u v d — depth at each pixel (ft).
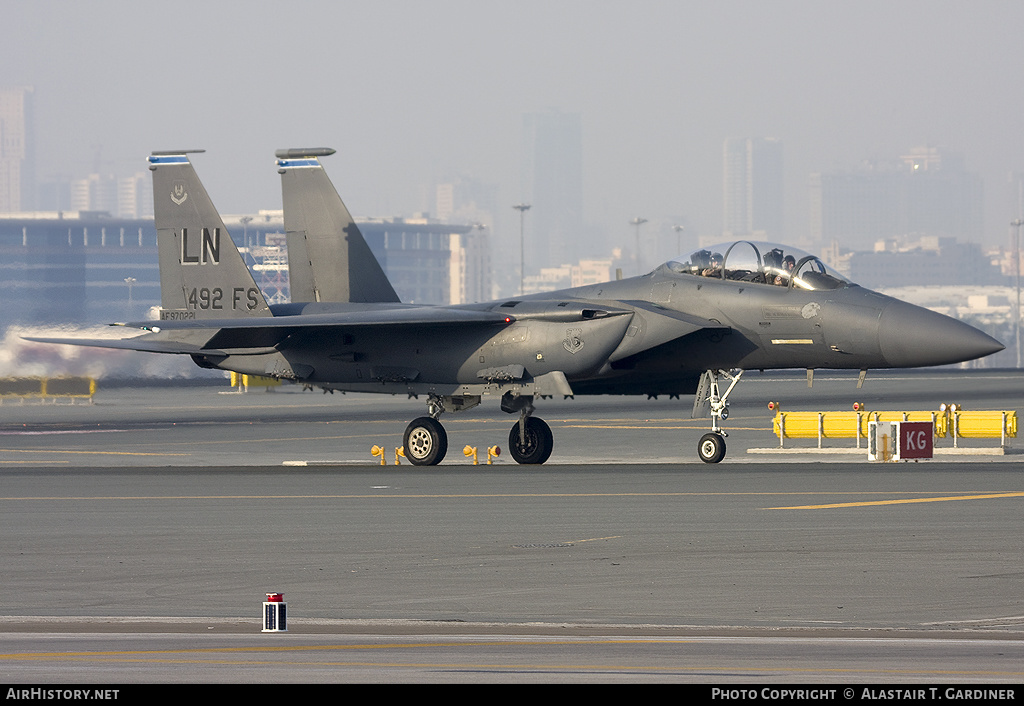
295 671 114.52
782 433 361.51
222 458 371.76
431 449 331.16
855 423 355.56
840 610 143.64
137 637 131.03
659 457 352.28
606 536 197.98
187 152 366.63
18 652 123.24
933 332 295.07
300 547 191.52
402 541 196.03
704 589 156.25
